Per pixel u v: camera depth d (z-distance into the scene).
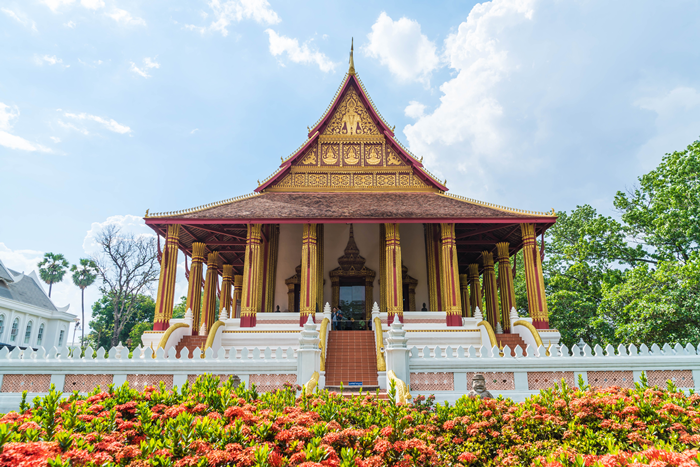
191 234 24.84
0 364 12.70
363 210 22.77
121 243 55.16
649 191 28.09
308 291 21.34
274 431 5.22
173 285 21.30
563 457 4.58
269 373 12.42
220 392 6.51
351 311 27.33
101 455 4.30
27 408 6.13
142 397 6.65
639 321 19.27
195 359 12.66
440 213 22.30
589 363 12.80
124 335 60.81
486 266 29.16
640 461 4.20
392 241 22.19
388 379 11.79
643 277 20.58
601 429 5.84
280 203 23.95
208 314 27.30
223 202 23.97
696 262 18.42
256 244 21.89
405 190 26.38
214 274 28.22
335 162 26.83
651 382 12.71
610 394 6.62
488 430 5.98
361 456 4.92
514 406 6.64
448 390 12.29
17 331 47.44
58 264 62.97
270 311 26.41
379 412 6.41
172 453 4.60
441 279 26.34
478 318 21.34
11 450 3.93
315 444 4.66
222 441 4.80
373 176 26.62
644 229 27.19
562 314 27.23
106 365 12.72
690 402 6.46
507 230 25.41
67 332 56.41
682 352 13.05
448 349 12.78
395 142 26.61
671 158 26.06
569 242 37.25
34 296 53.69
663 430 5.66
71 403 5.93
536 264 21.81
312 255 21.86
